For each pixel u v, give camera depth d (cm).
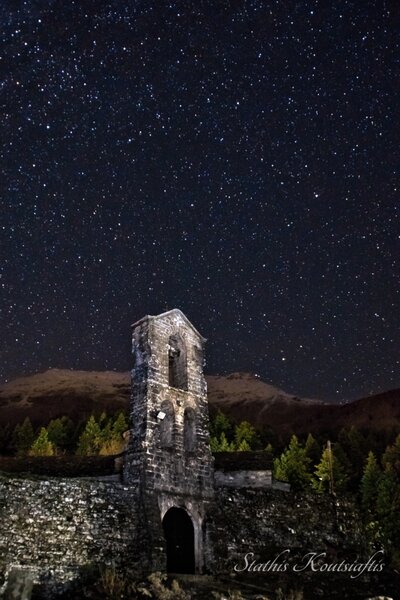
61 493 2011
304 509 2527
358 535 2550
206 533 2239
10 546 1809
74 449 5988
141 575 1966
